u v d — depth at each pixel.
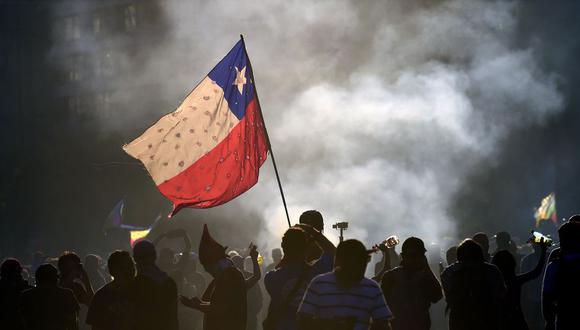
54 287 17.61
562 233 17.39
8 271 18.89
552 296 17.31
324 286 12.39
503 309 18.03
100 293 16.34
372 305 12.36
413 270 18.11
